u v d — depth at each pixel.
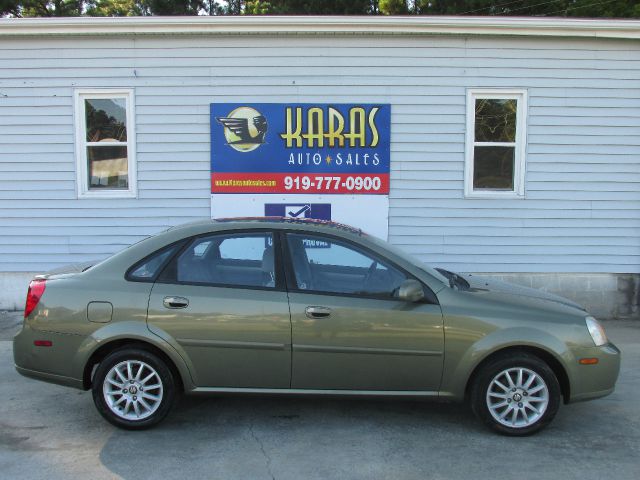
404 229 8.18
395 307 4.17
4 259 8.19
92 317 4.19
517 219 8.18
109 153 8.20
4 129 8.08
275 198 8.14
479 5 17.78
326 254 4.34
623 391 5.25
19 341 4.33
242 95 8.04
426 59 8.01
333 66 8.02
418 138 8.09
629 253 8.21
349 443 4.10
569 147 8.12
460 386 4.16
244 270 4.31
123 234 8.20
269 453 3.94
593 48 7.99
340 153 8.09
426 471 3.70
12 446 4.04
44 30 7.85
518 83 8.03
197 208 8.17
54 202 8.16
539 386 4.16
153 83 8.03
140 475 3.62
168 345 4.15
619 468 3.75
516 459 3.87
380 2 18.69
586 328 4.22
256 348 4.16
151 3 21.55
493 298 4.30
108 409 4.23
